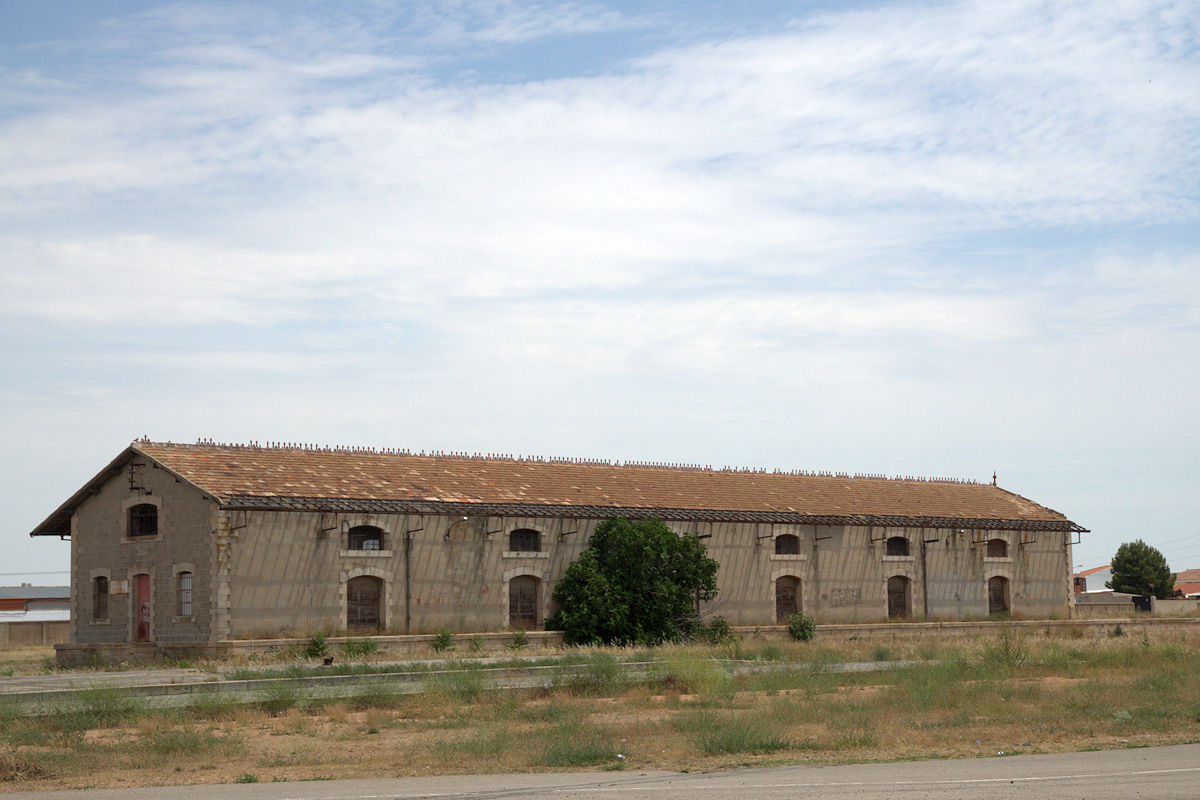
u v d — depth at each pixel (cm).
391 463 4147
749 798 1150
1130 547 8231
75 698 2133
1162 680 2400
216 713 2125
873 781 1262
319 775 1451
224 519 3488
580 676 2552
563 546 4144
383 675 2636
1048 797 1115
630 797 1177
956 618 5034
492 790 1259
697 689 2497
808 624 4366
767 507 4681
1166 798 1098
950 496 5434
